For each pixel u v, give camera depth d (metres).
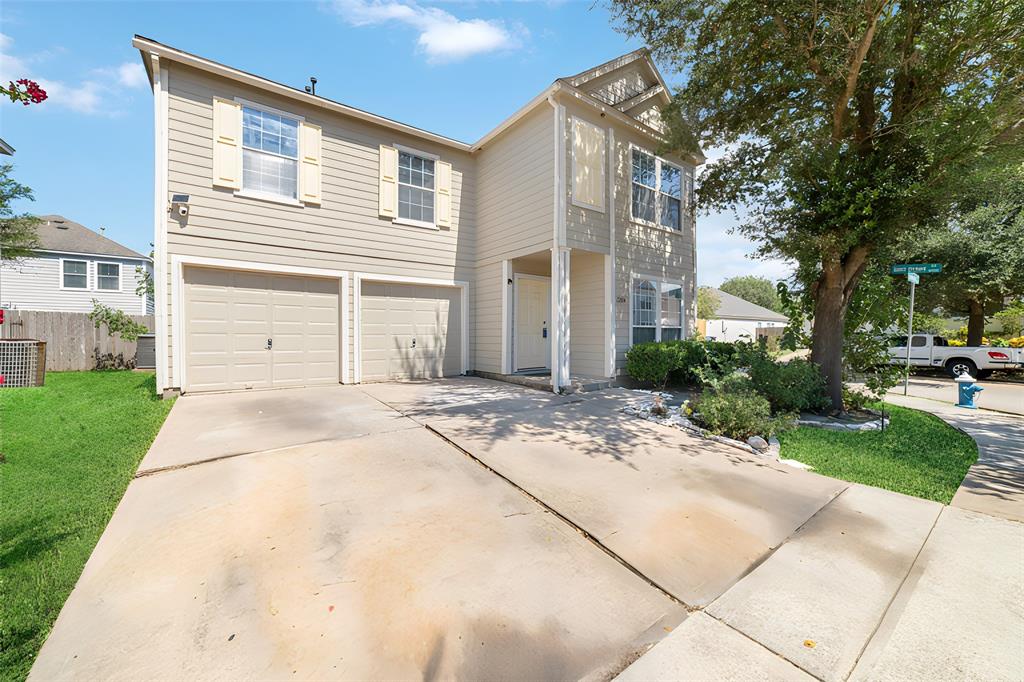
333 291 9.11
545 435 5.30
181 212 7.32
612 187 9.55
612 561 2.65
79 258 16.36
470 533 2.94
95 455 4.27
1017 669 1.83
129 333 11.19
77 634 1.97
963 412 7.77
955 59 5.44
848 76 5.87
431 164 10.49
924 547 2.88
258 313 8.23
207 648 1.90
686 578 2.49
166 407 6.40
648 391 8.88
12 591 2.28
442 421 5.78
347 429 5.32
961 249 13.03
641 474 4.14
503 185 10.09
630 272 9.98
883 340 7.36
